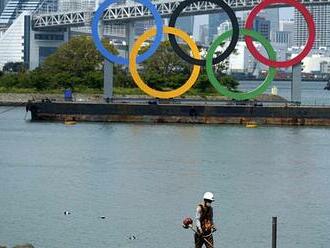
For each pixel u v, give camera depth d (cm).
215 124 14338
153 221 6425
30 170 8900
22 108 19512
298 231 6175
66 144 11356
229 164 9525
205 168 9188
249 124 14025
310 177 8656
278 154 10488
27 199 7225
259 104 14612
